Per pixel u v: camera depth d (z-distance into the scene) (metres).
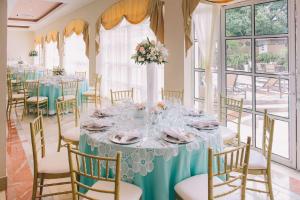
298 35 2.95
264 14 3.32
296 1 2.94
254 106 3.57
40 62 15.22
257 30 3.43
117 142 2.01
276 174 3.05
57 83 6.16
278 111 3.30
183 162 2.02
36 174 2.26
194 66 4.40
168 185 2.00
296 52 2.99
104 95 7.86
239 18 3.65
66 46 10.59
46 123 5.54
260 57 3.43
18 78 8.72
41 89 6.14
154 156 1.95
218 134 2.27
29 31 16.31
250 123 3.66
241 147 1.77
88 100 7.12
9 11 8.16
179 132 2.13
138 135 2.10
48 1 7.82
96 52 7.28
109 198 1.79
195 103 4.46
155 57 2.66
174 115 2.79
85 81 6.88
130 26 6.39
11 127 5.27
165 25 4.55
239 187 1.84
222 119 3.96
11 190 2.77
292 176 3.00
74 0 7.18
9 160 3.57
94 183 2.08
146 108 2.71
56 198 2.60
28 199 2.60
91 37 7.78
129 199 1.78
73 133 3.21
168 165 1.98
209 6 3.89
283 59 3.16
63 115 6.24
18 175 3.12
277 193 2.65
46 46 13.94
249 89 3.61
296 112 3.07
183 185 1.94
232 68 3.83
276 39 3.22
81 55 9.39
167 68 4.61
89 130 2.32
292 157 3.18
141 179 1.98
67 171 2.26
